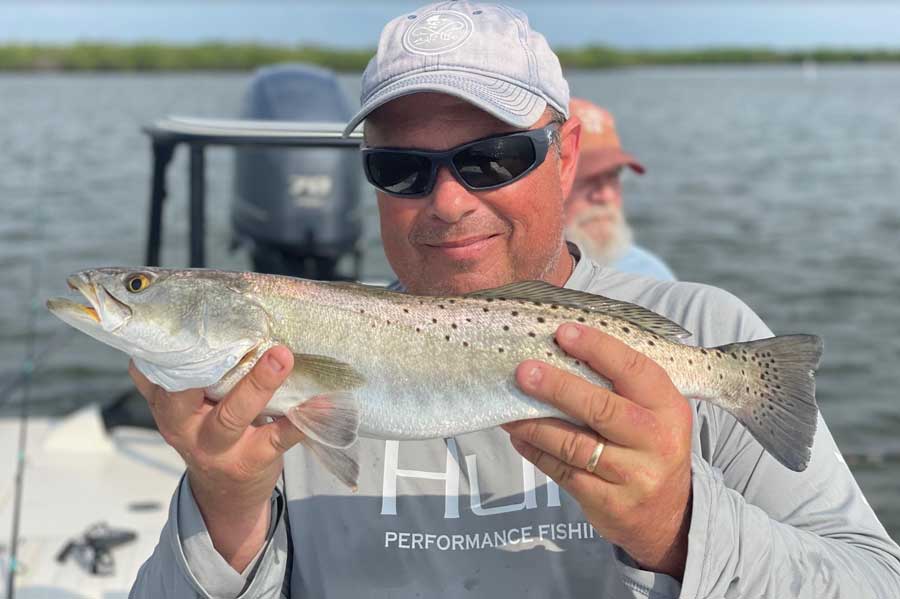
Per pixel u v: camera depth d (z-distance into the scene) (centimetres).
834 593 70
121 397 164
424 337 77
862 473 198
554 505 78
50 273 346
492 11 82
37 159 584
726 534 69
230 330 79
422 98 79
